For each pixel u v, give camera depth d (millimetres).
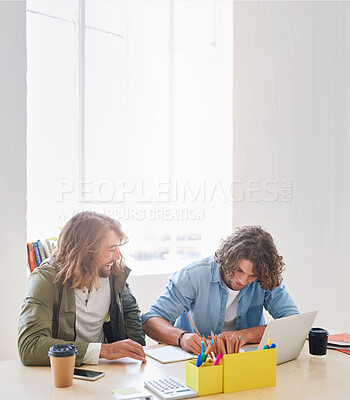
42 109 3008
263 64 3445
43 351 1765
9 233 2658
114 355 1802
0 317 2641
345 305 3748
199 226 3521
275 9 3477
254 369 1607
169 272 3268
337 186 3736
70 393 1522
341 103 3734
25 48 2695
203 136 3541
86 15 3113
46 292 1906
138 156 3307
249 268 2020
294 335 1880
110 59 3203
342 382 1675
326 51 3680
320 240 3676
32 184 2982
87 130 3135
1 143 2643
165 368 1771
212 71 3574
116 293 2102
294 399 1515
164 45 3383
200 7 3518
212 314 2236
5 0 2645
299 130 3584
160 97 3377
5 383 1607
